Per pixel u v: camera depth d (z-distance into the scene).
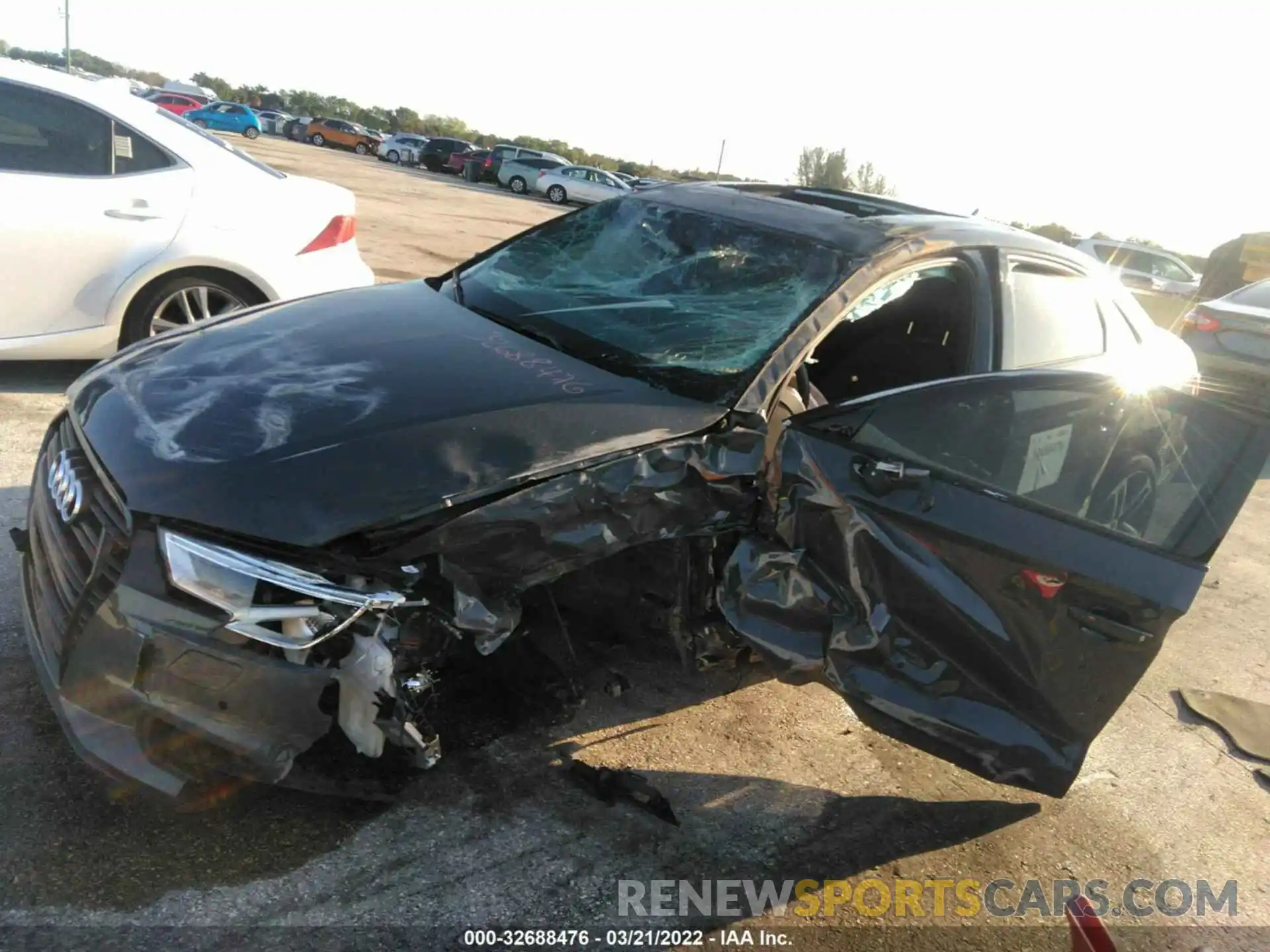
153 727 2.15
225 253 5.06
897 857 2.81
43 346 4.81
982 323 3.43
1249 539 6.13
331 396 2.57
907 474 2.50
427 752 2.42
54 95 4.73
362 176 25.72
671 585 2.79
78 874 2.22
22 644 2.95
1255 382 8.68
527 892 2.43
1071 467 2.63
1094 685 2.61
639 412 2.65
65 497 2.42
